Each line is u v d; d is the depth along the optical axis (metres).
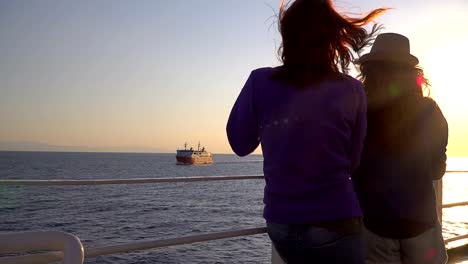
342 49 1.69
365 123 1.69
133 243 1.94
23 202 59.88
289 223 1.57
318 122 1.58
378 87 2.02
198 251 28.28
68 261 1.20
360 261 1.59
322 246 1.55
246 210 50.88
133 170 136.88
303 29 1.62
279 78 1.66
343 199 1.57
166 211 49.94
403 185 1.95
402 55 2.01
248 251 28.61
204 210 50.88
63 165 173.25
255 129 1.76
